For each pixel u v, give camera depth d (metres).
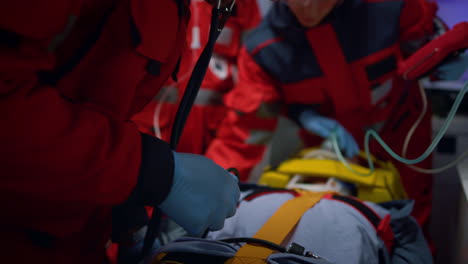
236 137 1.51
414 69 1.20
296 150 1.71
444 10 1.79
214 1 0.67
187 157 0.65
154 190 0.59
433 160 1.83
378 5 1.33
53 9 0.48
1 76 0.47
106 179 0.54
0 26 0.46
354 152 1.38
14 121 0.47
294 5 1.26
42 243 0.60
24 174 0.50
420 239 1.03
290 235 0.92
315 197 1.01
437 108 1.81
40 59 0.50
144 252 0.82
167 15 0.64
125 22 0.60
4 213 0.57
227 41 1.62
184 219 0.65
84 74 0.62
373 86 1.42
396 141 1.49
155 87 0.73
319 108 1.52
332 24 1.32
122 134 0.56
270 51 1.44
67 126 0.51
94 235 0.71
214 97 1.60
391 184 1.23
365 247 0.91
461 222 1.25
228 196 0.69
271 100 1.51
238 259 0.78
